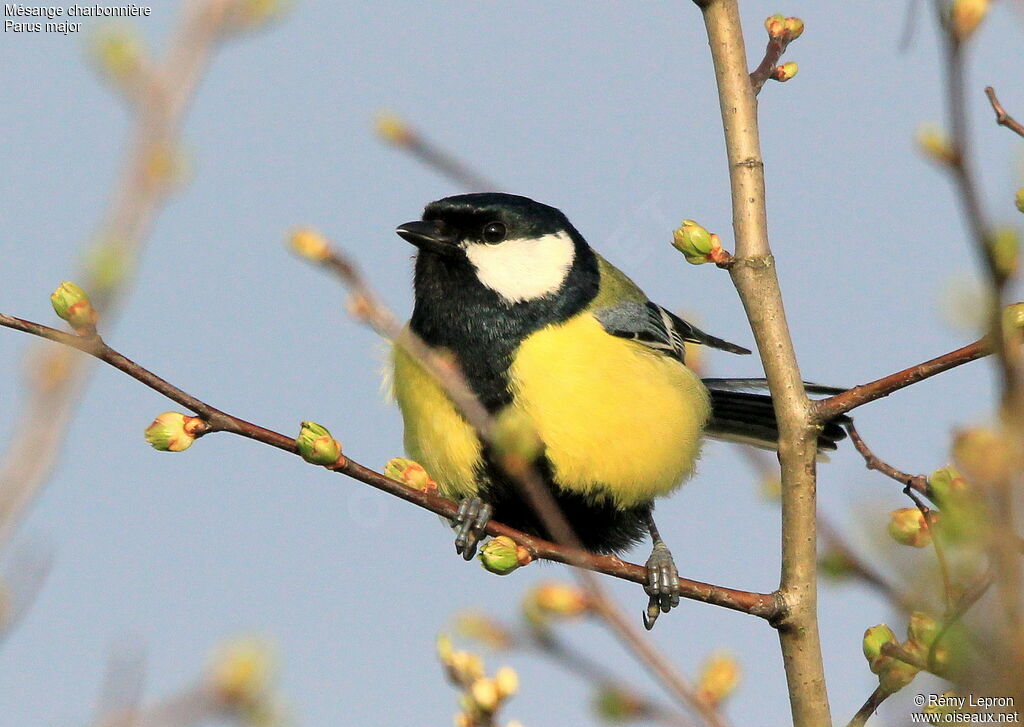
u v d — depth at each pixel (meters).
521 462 7.12
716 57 7.94
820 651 7.63
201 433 7.28
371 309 6.09
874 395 7.54
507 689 5.86
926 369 7.39
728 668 5.73
